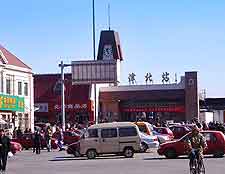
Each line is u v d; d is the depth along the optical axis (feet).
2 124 200.13
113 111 304.09
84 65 208.54
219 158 104.22
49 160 114.32
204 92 335.88
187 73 294.05
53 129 199.72
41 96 296.10
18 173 82.99
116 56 341.82
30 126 236.43
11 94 222.48
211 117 306.96
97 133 114.32
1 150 84.07
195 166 65.05
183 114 295.69
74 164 99.40
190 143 65.67
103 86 306.35
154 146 129.70
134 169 83.41
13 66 225.56
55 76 303.89
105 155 122.11
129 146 113.50
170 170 79.56
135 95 302.86
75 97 290.97
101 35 345.31
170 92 298.97
